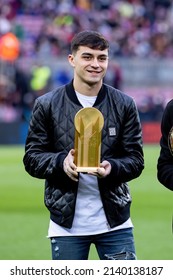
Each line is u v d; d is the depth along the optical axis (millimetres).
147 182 18734
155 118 31625
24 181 19000
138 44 37156
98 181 6512
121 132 6660
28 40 35531
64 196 6551
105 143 6613
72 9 38219
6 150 27781
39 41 35375
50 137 6727
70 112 6633
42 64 30891
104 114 6621
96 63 6488
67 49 35312
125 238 6613
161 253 10586
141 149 6711
